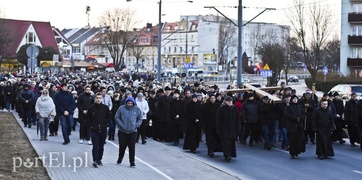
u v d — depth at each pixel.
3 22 70.06
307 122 20.94
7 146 17.30
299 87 64.62
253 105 20.31
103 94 20.33
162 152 18.08
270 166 15.56
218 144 17.41
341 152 18.84
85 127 18.84
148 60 131.12
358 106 20.09
